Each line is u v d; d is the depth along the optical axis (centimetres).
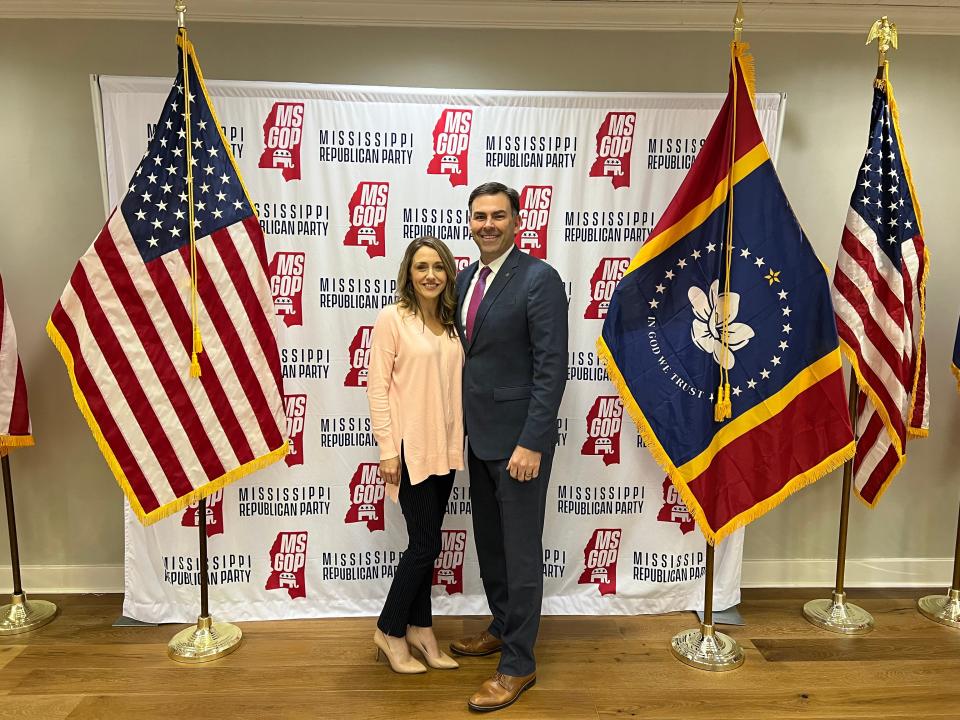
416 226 258
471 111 254
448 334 218
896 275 245
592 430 268
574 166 258
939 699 216
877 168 247
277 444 240
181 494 231
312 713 206
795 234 223
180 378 228
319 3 262
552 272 207
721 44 275
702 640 240
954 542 301
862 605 282
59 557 287
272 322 236
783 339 225
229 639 245
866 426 264
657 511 270
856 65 279
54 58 267
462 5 264
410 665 226
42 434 281
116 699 212
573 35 273
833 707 211
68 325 218
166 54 268
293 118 251
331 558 268
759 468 231
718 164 223
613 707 210
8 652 240
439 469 211
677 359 230
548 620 268
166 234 222
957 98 283
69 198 272
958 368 268
